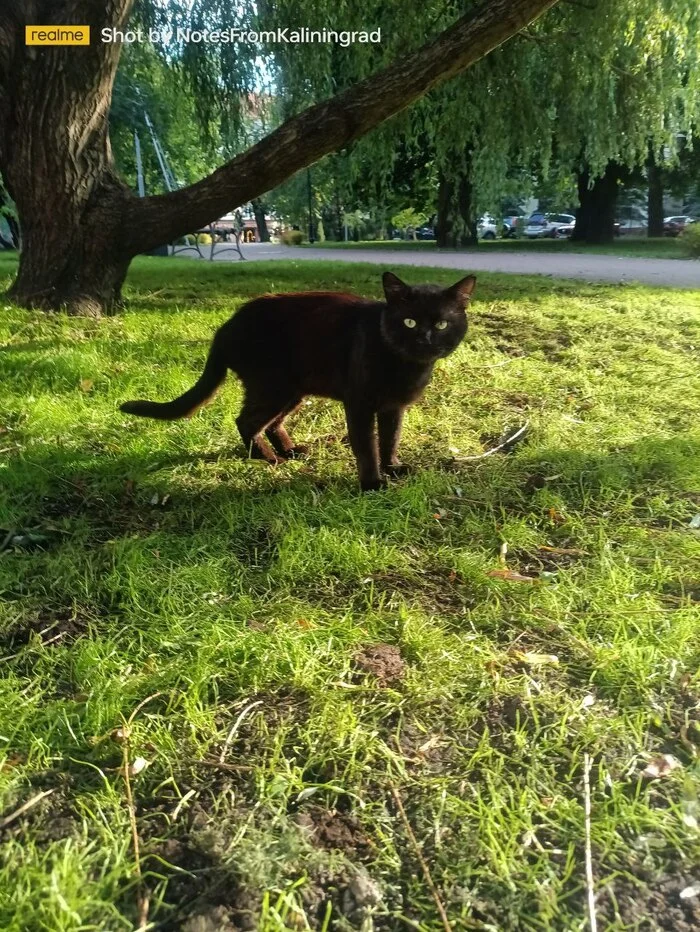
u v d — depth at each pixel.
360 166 3.76
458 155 3.50
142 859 0.42
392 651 0.61
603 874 0.42
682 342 1.78
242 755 0.50
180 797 0.46
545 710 0.54
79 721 0.52
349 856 0.43
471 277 0.95
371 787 0.48
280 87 3.06
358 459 0.95
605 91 3.04
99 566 0.73
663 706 0.55
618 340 1.77
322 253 6.20
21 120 1.71
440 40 1.64
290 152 1.72
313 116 1.70
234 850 0.43
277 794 0.47
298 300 0.98
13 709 0.52
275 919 0.38
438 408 1.27
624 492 0.92
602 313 2.13
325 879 0.41
